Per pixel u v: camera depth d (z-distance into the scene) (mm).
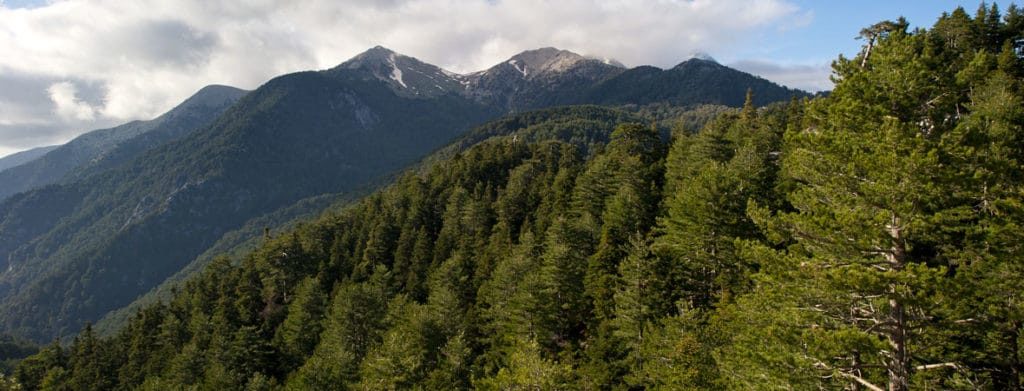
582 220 61312
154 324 96562
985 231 17031
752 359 20484
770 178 44656
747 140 58906
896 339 17391
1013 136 21094
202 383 64562
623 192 57094
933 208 16891
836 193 18844
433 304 55219
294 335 69625
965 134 16672
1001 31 51656
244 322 82812
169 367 75188
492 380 34969
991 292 16734
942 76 17688
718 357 24719
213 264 111062
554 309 45594
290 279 91562
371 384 43500
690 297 38656
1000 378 22078
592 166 76625
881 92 18156
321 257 104562
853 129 18594
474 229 89188
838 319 18547
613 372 36156
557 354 44719
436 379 41875
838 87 19328
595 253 50875
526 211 88875
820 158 18766
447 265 66375
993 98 29469
